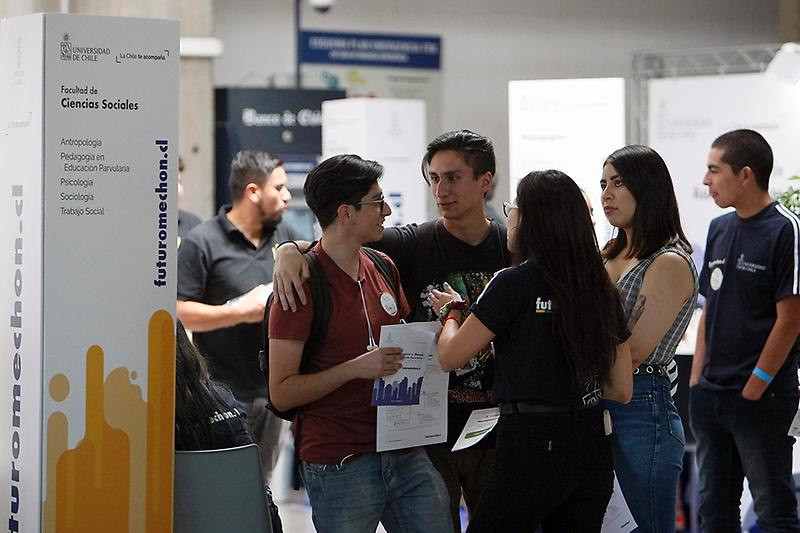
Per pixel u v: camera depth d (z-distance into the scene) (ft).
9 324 19.38
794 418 29.17
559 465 20.72
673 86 53.57
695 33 84.94
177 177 19.31
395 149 48.62
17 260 19.10
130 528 19.43
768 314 29.01
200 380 21.06
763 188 29.40
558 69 84.28
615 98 39.32
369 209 21.45
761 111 51.72
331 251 21.77
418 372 21.88
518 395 20.83
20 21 18.80
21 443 19.19
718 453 30.22
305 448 21.94
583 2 84.17
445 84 84.07
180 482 20.04
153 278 19.26
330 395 21.66
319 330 21.43
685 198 53.47
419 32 83.51
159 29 18.98
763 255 28.86
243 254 35.53
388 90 82.74
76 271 18.75
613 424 24.09
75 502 19.01
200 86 58.34
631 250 24.25
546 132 39.81
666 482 24.04
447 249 24.53
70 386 18.84
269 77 80.48
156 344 19.39
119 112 18.85
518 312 20.92
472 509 25.11
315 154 61.36
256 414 35.68
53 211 18.52
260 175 35.22
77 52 18.53
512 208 21.66
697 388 30.50
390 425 21.63
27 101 18.71
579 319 20.71
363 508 21.70
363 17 82.79
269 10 81.05
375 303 22.07
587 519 21.52
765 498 28.96
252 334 35.45
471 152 23.93
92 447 19.07
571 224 21.02
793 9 75.25
